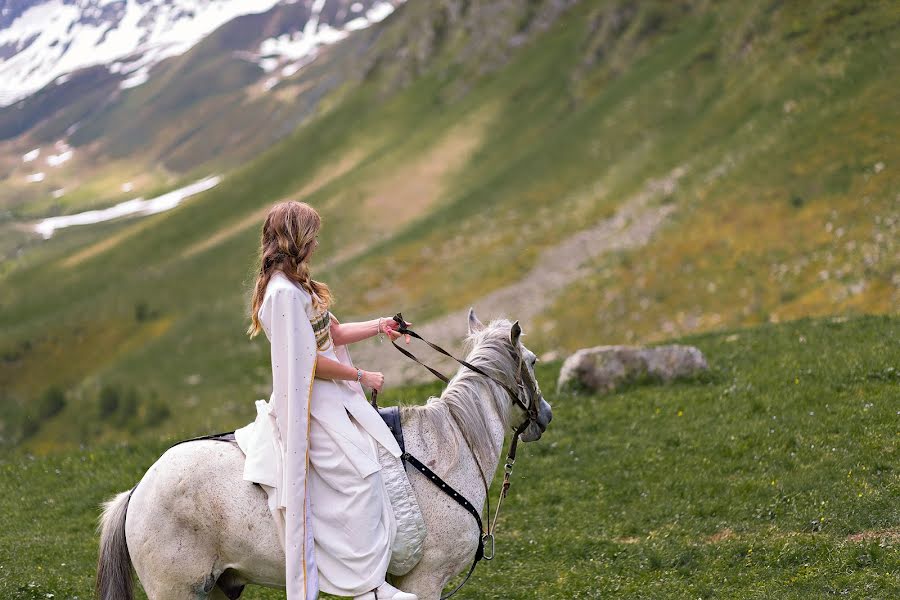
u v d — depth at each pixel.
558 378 19.34
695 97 90.38
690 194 71.06
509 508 12.64
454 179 117.62
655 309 58.78
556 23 147.75
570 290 67.38
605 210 80.00
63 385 108.88
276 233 6.14
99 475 15.00
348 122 165.50
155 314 121.31
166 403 84.06
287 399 5.98
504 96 134.38
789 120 70.81
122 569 6.24
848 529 10.01
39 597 9.41
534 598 9.20
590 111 106.06
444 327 71.06
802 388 15.31
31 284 160.00
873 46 73.31
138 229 173.75
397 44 182.25
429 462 6.56
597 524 11.60
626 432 15.13
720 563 9.55
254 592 9.98
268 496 6.11
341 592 6.10
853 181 58.44
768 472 12.36
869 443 12.54
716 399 15.84
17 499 14.16
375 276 87.88
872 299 46.59
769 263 55.78
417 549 6.39
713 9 109.81
